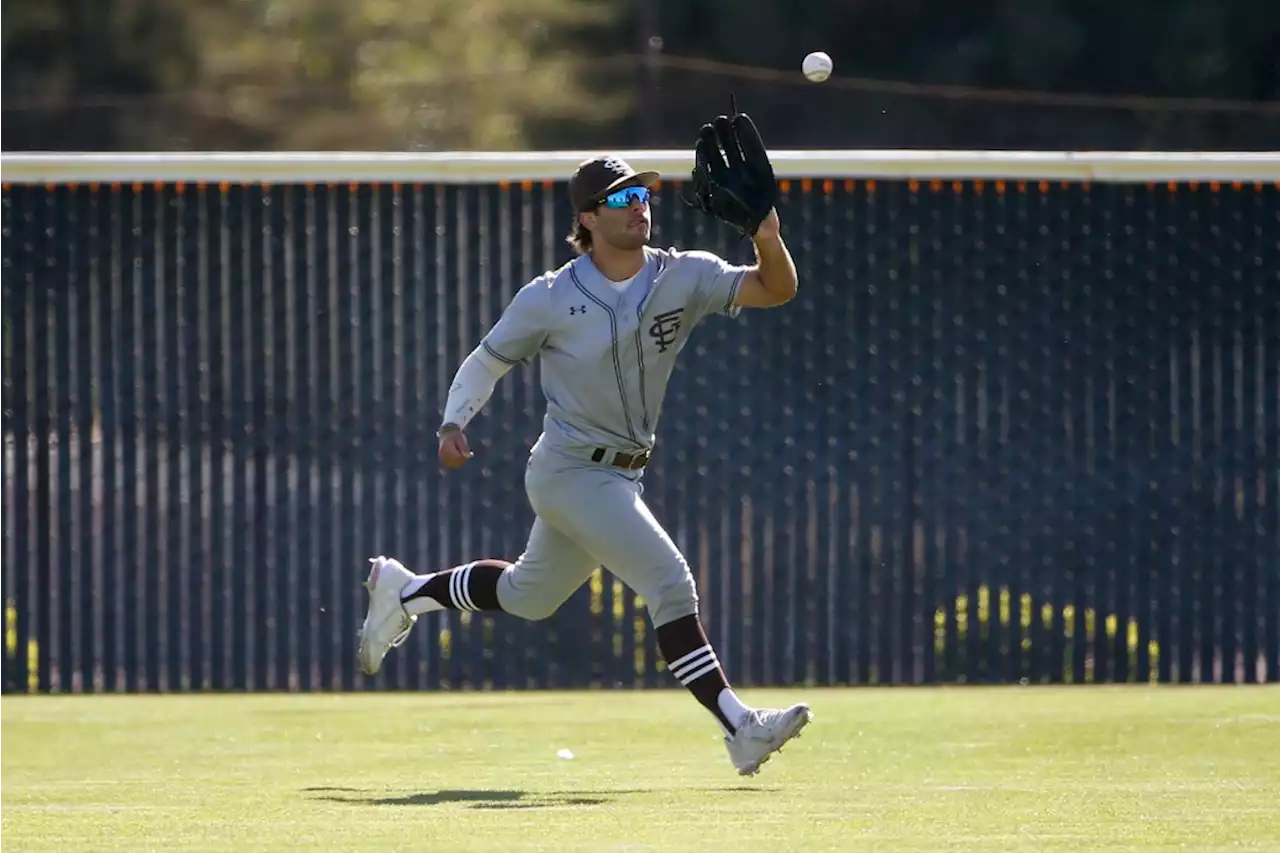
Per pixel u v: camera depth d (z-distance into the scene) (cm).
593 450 2230
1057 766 2470
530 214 3619
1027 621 3669
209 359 3644
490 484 3644
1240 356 3669
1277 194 3656
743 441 3650
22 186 3625
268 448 3650
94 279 3634
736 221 2156
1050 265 3650
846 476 3650
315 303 3638
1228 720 3014
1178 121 9200
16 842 1827
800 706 2127
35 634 3644
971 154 3625
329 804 2134
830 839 1812
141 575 3650
